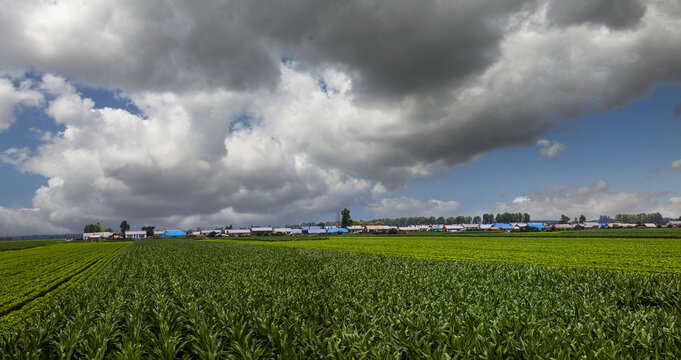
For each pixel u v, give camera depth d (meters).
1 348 9.77
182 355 10.27
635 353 8.36
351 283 19.62
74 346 9.84
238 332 9.85
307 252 50.22
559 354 7.76
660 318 10.67
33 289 24.80
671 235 72.56
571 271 21.69
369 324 10.57
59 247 103.69
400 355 8.48
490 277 20.83
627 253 41.22
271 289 16.84
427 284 18.17
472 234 116.38
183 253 53.34
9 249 90.75
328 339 9.38
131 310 13.38
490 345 8.44
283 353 9.05
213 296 15.50
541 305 12.73
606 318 10.27
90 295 17.11
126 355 8.92
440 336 9.11
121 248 89.56
